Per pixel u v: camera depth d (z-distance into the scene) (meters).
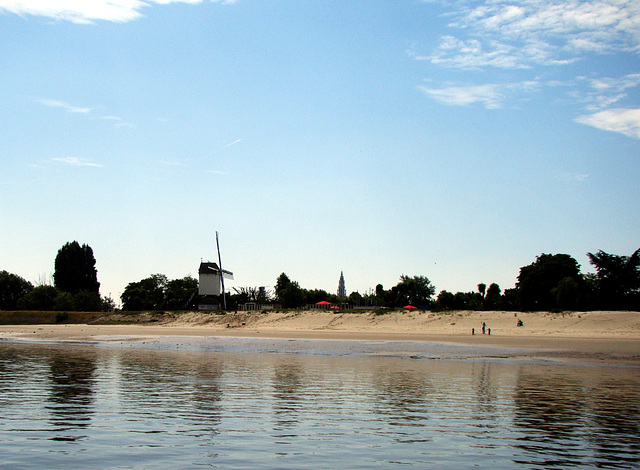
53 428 18.53
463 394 25.41
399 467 14.57
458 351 48.75
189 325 106.62
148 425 19.03
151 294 154.50
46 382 28.80
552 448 16.39
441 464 14.84
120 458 15.23
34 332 85.12
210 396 24.61
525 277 106.62
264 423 19.39
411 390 26.45
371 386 27.66
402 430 18.47
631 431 18.47
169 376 31.27
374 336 70.25
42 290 141.62
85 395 24.77
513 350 49.47
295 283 138.88
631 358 43.03
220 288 143.00
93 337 72.62
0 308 156.38
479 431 18.38
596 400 24.11
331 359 41.62
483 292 140.50
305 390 26.30
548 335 69.00
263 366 36.53
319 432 18.16
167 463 14.80
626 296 95.12
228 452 15.83
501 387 27.70
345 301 177.88
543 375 32.69
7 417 20.20
